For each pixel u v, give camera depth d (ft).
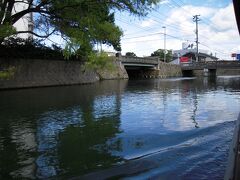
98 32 66.80
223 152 26.27
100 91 90.63
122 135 34.22
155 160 24.99
